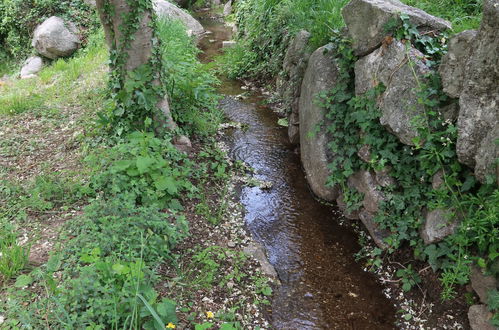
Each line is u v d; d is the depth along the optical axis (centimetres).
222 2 1614
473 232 295
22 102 587
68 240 327
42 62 919
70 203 380
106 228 317
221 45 1006
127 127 463
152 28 445
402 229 349
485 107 284
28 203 370
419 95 336
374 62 384
